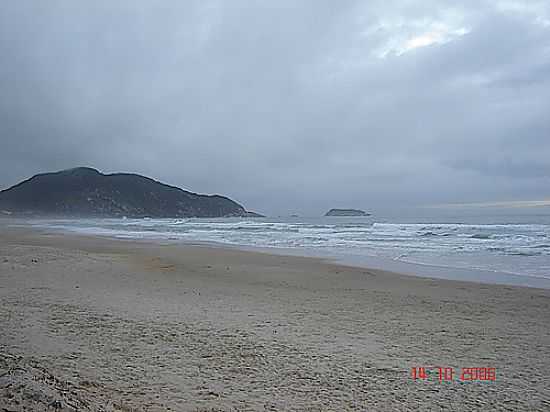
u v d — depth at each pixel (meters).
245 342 6.49
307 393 4.66
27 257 16.77
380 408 4.35
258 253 22.78
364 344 6.67
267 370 5.32
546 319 8.80
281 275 14.88
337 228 51.00
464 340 7.10
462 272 16.08
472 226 45.50
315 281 13.67
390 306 9.86
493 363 5.95
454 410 4.38
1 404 3.30
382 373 5.37
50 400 3.49
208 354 5.85
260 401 4.39
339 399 4.53
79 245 27.03
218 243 29.89
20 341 6.06
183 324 7.46
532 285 13.27
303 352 6.11
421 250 24.48
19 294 9.80
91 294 10.19
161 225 69.50
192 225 68.50
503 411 4.39
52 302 9.01
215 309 8.98
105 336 6.53
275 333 7.11
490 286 12.92
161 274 14.41
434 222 59.59
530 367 5.81
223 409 4.14
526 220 59.75
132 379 4.82
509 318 8.85
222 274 14.89
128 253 21.89
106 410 3.69
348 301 10.38
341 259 20.19
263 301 10.13
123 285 11.83
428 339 7.11
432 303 10.30
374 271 16.23
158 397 4.34
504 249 24.55
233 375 5.11
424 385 5.03
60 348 5.85
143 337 6.55
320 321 8.16
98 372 4.97
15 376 3.90
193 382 4.83
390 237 35.09
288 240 32.75
